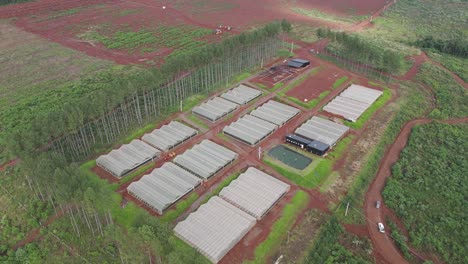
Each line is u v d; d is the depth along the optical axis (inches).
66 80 5187.0
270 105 4586.6
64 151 3683.6
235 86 5073.8
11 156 3644.2
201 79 5073.8
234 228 2851.9
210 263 2518.5
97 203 2642.7
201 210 3038.9
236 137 4003.4
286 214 3051.2
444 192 3341.5
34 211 3051.2
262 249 2738.7
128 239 2358.5
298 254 2714.1
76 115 3501.5
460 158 3767.2
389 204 3208.7
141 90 4375.0
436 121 4370.1
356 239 2881.4
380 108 4596.5
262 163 3656.5
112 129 4082.2
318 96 4845.0
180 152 3814.0
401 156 3804.1
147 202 3112.7
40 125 3358.8
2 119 4207.7
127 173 3496.6
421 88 5078.7
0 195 3248.0
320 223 2984.7
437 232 2970.0
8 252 2765.7
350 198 3223.4
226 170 3563.0
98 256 2694.4
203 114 4362.7
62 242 2812.5
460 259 2773.1
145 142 3941.9
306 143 3816.4
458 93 4970.5
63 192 2613.2
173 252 2156.7
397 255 2792.8
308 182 3398.1
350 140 3993.6
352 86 5059.1
